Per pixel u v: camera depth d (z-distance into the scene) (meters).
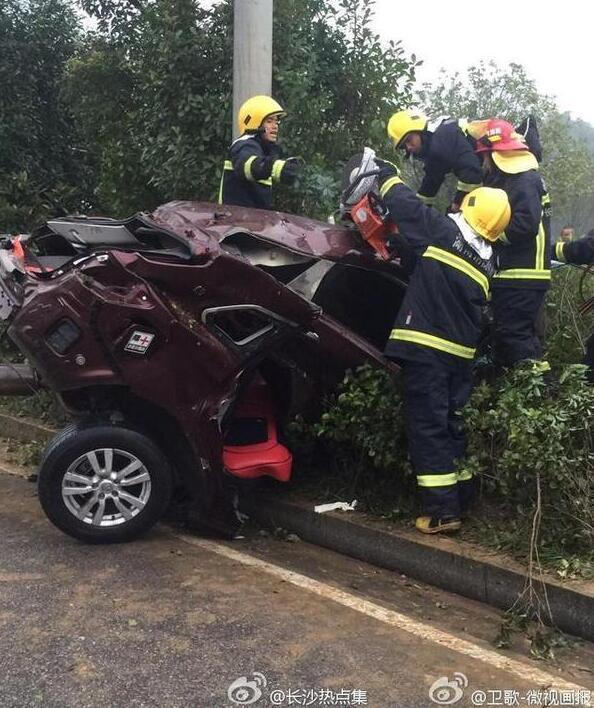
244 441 4.59
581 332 5.75
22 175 8.00
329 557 4.33
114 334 3.96
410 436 4.08
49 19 9.05
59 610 3.47
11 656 3.07
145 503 4.20
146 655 3.11
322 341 4.37
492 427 3.96
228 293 4.07
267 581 3.87
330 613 3.54
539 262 4.77
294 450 4.75
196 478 4.24
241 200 5.47
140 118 6.79
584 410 3.88
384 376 4.31
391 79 6.59
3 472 5.68
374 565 4.23
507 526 4.06
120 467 4.18
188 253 4.09
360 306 4.84
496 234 4.10
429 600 3.83
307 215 6.41
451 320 4.00
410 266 4.41
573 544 3.75
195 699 2.83
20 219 7.83
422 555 4.00
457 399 4.18
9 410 6.69
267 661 3.10
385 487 4.55
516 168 4.71
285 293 4.10
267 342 4.16
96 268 3.97
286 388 4.62
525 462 3.70
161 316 3.99
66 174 9.43
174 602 3.58
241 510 4.81
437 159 5.04
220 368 4.12
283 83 6.13
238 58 5.79
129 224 4.52
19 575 3.83
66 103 8.65
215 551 4.25
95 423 4.12
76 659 3.07
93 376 3.98
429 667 3.11
